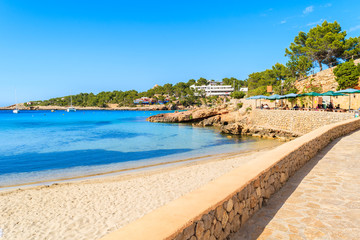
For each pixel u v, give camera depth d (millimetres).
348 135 15211
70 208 10500
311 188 6254
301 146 8375
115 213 9766
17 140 39000
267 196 5539
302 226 4332
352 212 4836
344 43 55438
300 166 8305
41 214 9938
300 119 34094
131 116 118625
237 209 4188
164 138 39844
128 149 30016
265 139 35656
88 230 8391
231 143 32781
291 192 6027
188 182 13656
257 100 57781
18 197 12055
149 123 73438
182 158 23500
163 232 2494
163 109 187000
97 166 21188
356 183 6516
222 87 192500
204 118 69125
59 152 28531
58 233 8273
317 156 9898
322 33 58562
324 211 4922
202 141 35562
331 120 28469
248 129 40812
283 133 36031
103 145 33438
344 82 42812
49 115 136500
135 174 16969
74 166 21422
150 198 11336
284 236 4004
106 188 13266
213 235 3400
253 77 88812
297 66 64125
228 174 4855
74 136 44031
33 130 55562
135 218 9172
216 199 3527
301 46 66062
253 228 4293
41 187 14000
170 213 2980
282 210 5027
